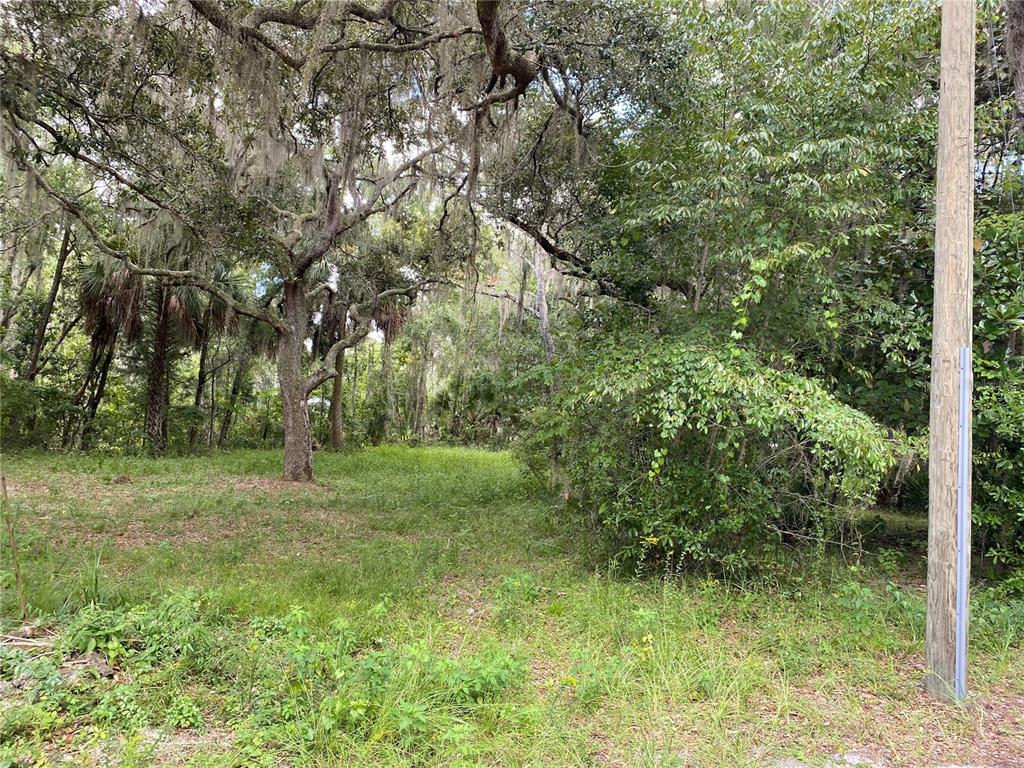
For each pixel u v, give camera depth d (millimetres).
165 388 17328
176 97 7387
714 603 5090
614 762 2795
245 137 8602
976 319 5812
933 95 6484
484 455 21031
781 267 5461
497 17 5820
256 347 18328
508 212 9125
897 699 3596
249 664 3420
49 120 8055
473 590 5500
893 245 6500
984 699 3611
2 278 14930
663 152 6590
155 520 7773
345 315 20453
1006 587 5289
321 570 5707
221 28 6246
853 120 5605
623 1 6598
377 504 9938
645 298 7508
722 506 5539
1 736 2686
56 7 5738
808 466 5633
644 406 5488
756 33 6277
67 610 3914
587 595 5090
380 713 2916
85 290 14781
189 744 2783
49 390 15445
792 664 3893
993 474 5859
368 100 8367
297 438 12789
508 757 2736
